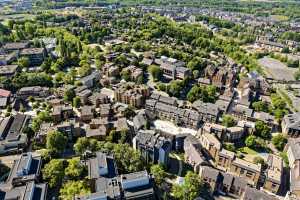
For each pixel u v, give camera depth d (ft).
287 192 594.65
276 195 606.96
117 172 596.70
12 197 507.71
